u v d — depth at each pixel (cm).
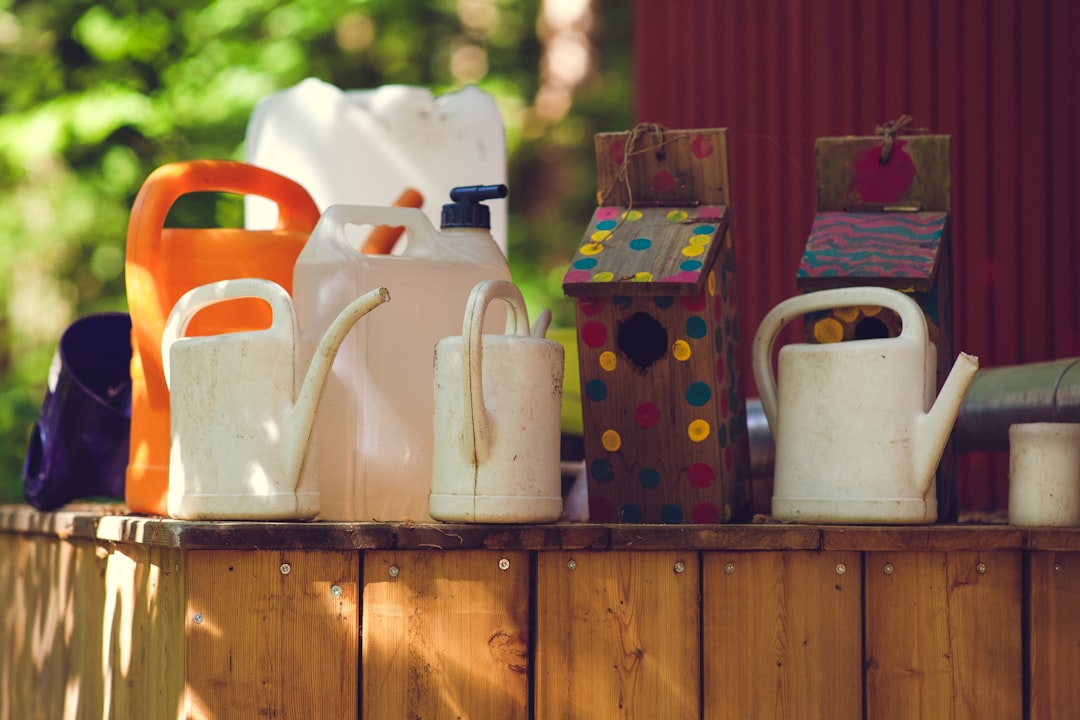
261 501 237
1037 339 472
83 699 290
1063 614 246
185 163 289
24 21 1078
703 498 265
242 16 1092
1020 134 477
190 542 225
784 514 257
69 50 1079
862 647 242
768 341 272
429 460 259
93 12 1069
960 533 243
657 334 272
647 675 238
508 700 235
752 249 545
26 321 1062
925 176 281
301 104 381
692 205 277
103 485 324
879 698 242
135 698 253
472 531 232
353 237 346
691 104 569
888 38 508
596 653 237
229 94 1062
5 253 1054
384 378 257
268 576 229
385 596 232
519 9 1284
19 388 1003
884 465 250
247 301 282
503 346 236
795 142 535
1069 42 469
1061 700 245
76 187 1043
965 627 244
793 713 240
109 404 318
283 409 238
